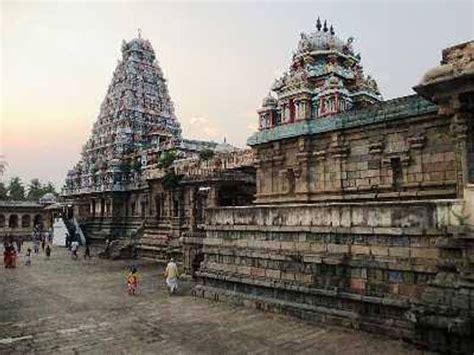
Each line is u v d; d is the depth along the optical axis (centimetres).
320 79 2592
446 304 1136
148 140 6128
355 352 1219
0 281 2895
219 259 2136
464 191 1210
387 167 2100
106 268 3550
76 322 1698
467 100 1402
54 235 6525
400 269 1360
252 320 1641
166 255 3962
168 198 4159
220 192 3331
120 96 6328
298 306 1656
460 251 1181
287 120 2611
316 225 1653
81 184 6669
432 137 1930
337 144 2305
